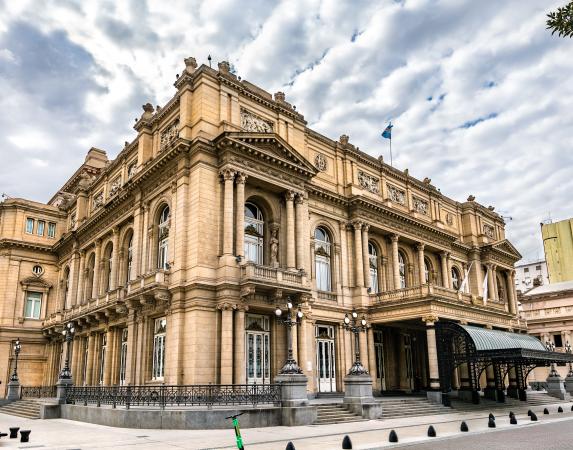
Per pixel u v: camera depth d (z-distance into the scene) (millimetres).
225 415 22281
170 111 37281
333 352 38938
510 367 42031
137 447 16688
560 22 8508
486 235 57844
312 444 17188
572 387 49406
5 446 17375
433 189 52719
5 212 52656
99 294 43688
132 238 40875
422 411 30344
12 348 49250
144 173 36438
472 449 15812
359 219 42125
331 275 40469
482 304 44156
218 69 35531
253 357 31656
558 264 83188
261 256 35094
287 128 38344
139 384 32656
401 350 43406
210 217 31641
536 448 15906
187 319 30109
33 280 51938
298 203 36219
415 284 47312
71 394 30984
